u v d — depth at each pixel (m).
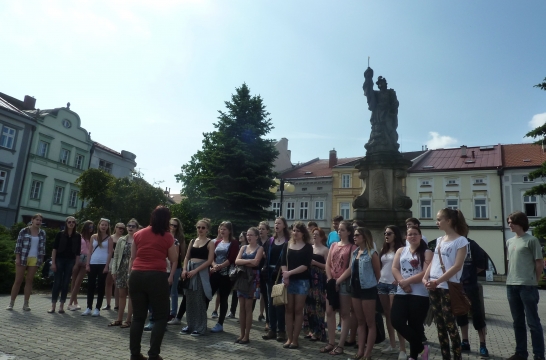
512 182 35.47
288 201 44.22
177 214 19.88
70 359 5.16
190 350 5.87
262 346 6.27
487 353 6.14
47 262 9.20
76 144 37.22
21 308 8.81
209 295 7.02
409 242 5.25
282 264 6.46
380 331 6.39
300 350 6.09
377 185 12.31
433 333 7.97
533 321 5.60
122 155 43.22
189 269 7.07
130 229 7.59
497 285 28.12
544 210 34.00
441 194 37.72
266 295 7.62
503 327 8.98
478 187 36.53
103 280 8.45
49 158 34.28
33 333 6.47
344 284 5.95
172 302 8.20
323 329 6.84
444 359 4.68
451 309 4.66
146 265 4.91
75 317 8.05
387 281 6.15
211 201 20.69
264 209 22.47
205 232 7.22
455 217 4.92
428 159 41.31
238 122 22.33
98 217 17.28
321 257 7.11
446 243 4.85
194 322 7.04
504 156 38.12
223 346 6.18
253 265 6.53
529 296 5.66
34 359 5.10
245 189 21.38
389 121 12.89
